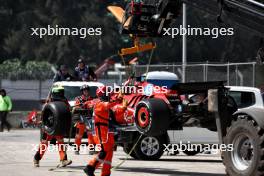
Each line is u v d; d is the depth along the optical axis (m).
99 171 48.84
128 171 49.28
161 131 44.69
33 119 98.00
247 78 87.00
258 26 40.50
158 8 47.06
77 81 79.19
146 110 44.59
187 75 95.88
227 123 43.31
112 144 42.00
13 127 119.44
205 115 47.28
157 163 56.25
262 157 39.16
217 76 92.12
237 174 40.88
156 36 48.12
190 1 43.78
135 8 47.16
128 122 51.16
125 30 48.38
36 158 51.38
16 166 51.88
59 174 46.41
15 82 146.12
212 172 49.09
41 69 168.75
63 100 50.50
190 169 51.28
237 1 40.84
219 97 43.41
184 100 50.12
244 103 52.16
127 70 53.78
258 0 42.59
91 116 54.03
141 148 58.59
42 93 144.25
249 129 39.91
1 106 107.69
